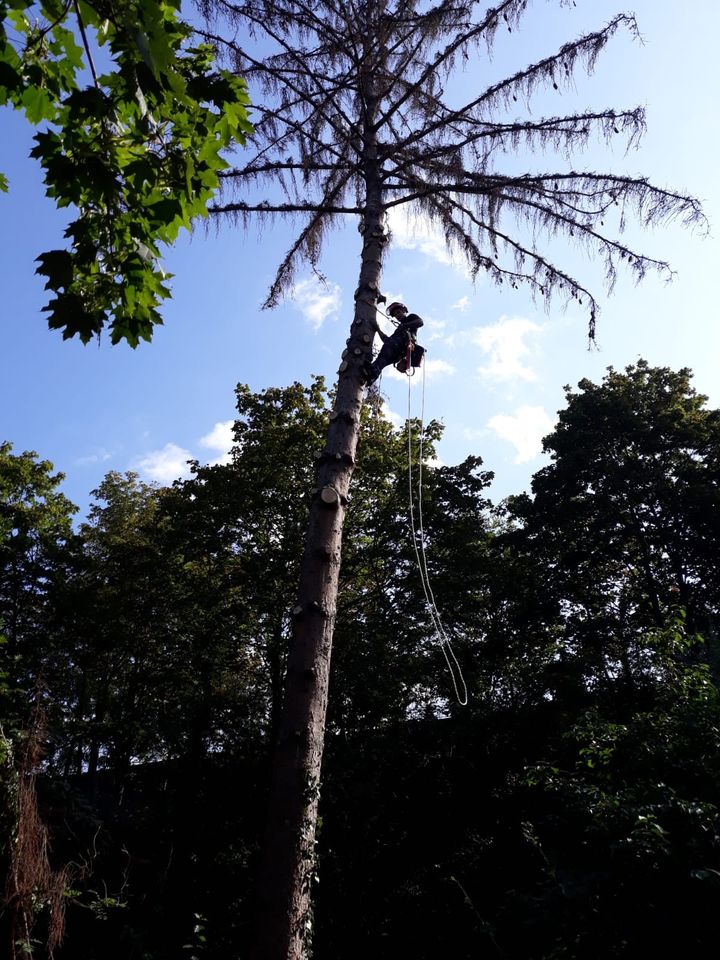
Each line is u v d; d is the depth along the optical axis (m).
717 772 7.16
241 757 20.38
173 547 23.78
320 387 26.03
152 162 4.60
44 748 9.20
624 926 6.26
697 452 25.70
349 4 9.20
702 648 10.84
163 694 22.94
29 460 29.50
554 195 8.74
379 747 18.94
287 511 23.20
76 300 4.79
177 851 17.89
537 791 16.58
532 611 23.08
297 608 6.52
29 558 26.89
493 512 26.22
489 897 15.62
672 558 24.22
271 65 9.45
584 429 26.70
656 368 28.22
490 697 21.42
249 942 5.44
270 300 9.85
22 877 7.65
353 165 9.43
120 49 3.91
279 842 5.66
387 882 17.23
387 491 24.20
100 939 13.18
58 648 25.55
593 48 8.30
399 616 22.42
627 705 16.89
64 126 4.41
